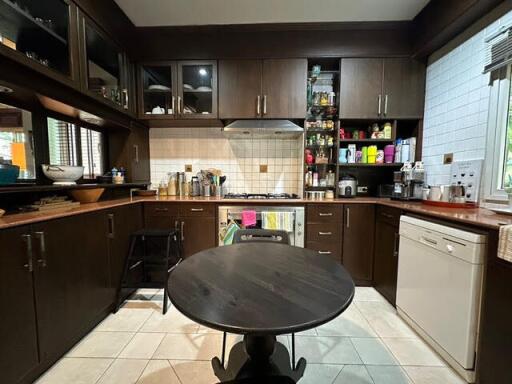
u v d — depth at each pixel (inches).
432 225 58.7
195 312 26.7
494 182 65.6
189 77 103.3
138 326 68.6
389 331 66.4
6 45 47.8
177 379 50.8
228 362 51.4
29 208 58.8
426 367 54.0
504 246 41.8
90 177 90.5
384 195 102.6
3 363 42.9
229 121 104.6
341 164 100.1
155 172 116.9
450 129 82.0
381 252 87.0
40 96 60.2
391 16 88.4
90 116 79.8
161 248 97.0
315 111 104.6
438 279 56.6
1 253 42.5
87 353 57.8
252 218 92.9
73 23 65.7
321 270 39.3
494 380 44.6
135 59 97.3
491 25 67.1
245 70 96.7
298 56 95.1
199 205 95.2
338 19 89.8
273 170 115.6
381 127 104.1
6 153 60.9
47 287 51.9
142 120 103.6
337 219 93.4
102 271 70.4
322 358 56.7
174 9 84.8
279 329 24.1
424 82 94.7
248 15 87.8
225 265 41.0
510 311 41.8
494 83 66.1
